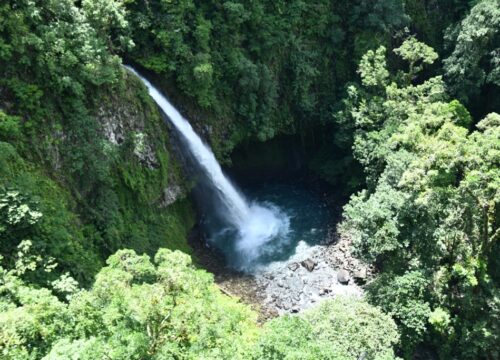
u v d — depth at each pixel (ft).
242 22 113.09
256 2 112.16
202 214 116.98
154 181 98.27
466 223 83.61
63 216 73.20
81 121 81.35
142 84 97.04
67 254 69.00
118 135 90.89
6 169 66.08
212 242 113.50
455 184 82.28
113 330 42.34
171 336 43.68
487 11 114.21
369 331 70.95
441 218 85.10
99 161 82.99
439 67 141.69
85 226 81.92
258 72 115.85
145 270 51.93
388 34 135.33
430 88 117.70
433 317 79.20
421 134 92.63
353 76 136.98
